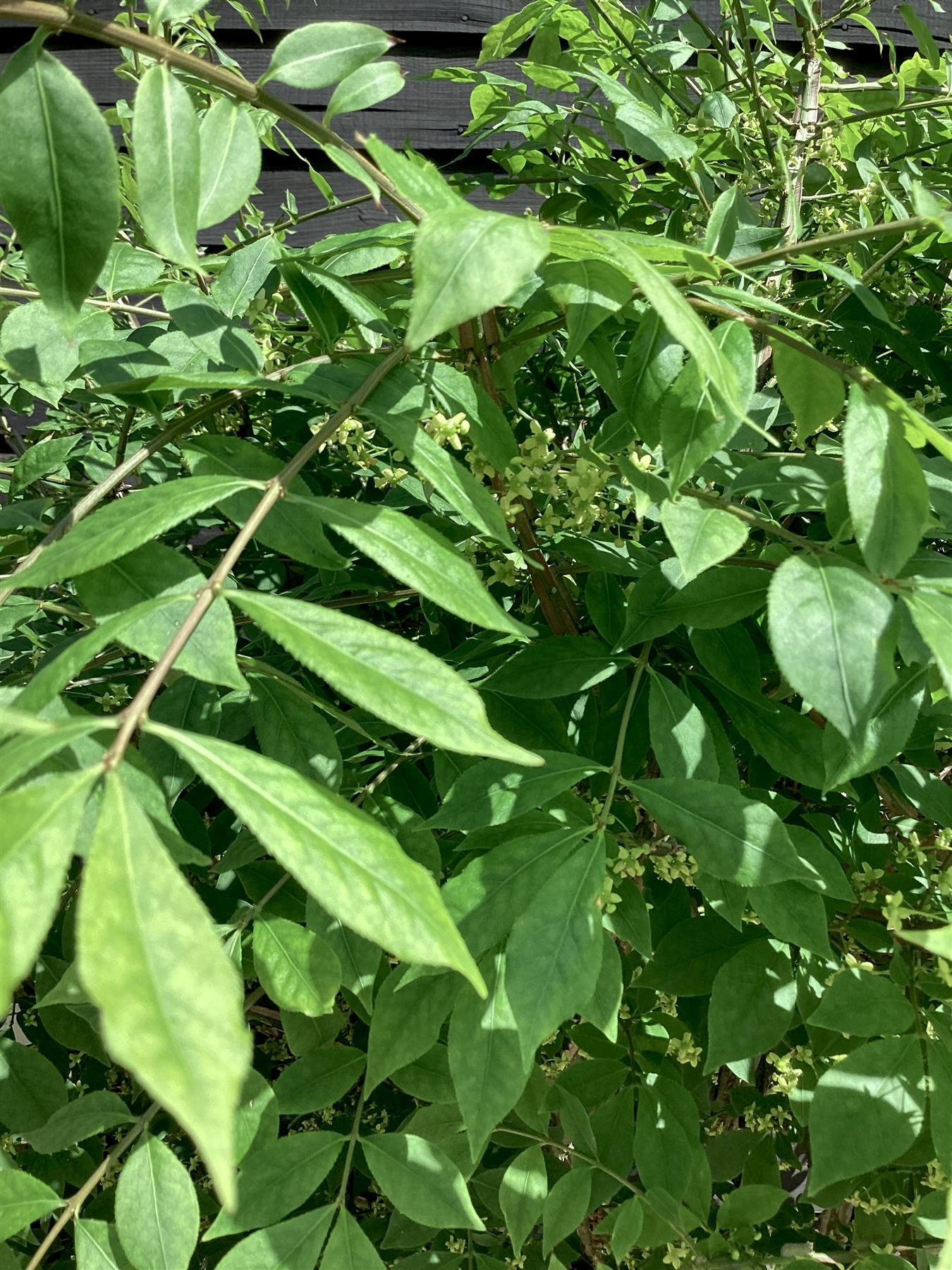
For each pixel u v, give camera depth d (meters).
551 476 0.30
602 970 0.27
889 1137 0.27
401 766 0.37
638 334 0.25
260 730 0.30
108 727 0.14
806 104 0.51
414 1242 0.43
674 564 0.31
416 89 0.88
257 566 0.48
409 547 0.20
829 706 0.20
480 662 0.38
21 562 0.24
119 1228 0.27
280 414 0.41
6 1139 0.41
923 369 0.43
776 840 0.26
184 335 0.29
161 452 0.48
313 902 0.29
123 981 0.11
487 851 0.30
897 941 0.34
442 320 0.17
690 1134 0.39
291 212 0.59
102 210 0.19
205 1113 0.10
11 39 0.87
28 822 0.12
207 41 0.52
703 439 0.23
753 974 0.32
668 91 0.50
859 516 0.21
